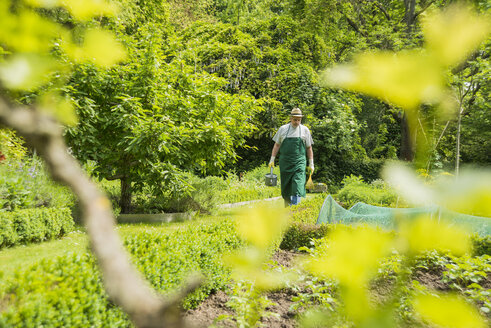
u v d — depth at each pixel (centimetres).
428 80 26
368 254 33
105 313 228
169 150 746
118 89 715
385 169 31
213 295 364
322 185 1548
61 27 31
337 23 1969
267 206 39
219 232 409
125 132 726
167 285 279
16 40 29
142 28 742
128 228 650
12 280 200
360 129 2086
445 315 27
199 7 2495
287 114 1872
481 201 27
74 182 22
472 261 372
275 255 475
